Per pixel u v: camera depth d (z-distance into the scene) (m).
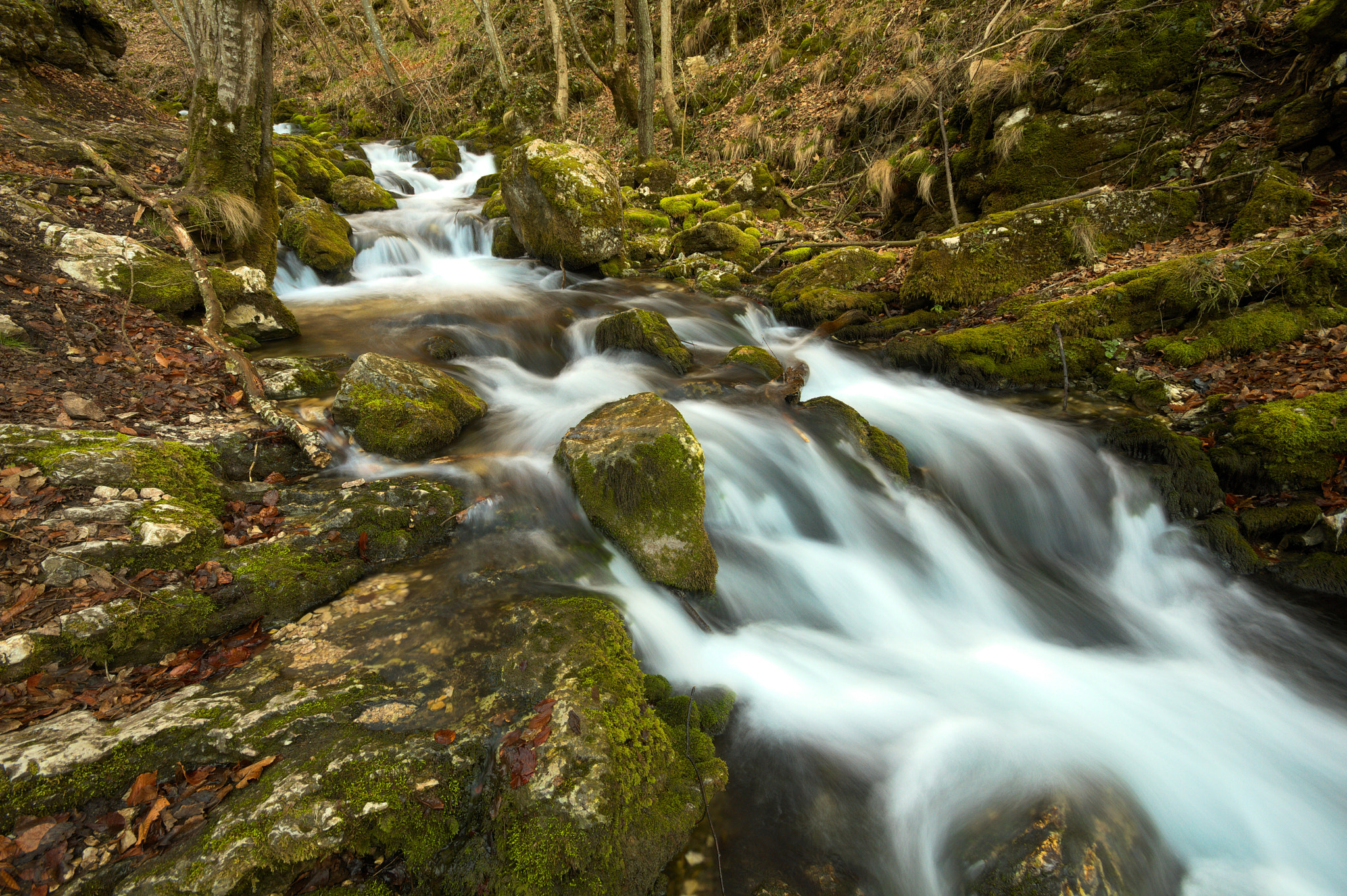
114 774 2.29
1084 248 7.86
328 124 21.59
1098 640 4.29
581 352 7.76
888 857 2.70
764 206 13.07
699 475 4.13
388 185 16.16
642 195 14.06
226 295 6.59
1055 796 2.74
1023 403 6.46
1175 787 3.11
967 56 10.69
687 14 19.84
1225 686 3.82
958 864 2.58
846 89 14.15
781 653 3.87
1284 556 4.56
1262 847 2.88
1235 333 6.02
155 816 2.20
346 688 2.81
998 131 9.87
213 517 3.75
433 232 12.09
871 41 14.06
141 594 3.01
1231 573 4.56
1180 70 8.53
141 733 2.44
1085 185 8.98
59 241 6.22
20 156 8.25
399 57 24.58
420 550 3.97
